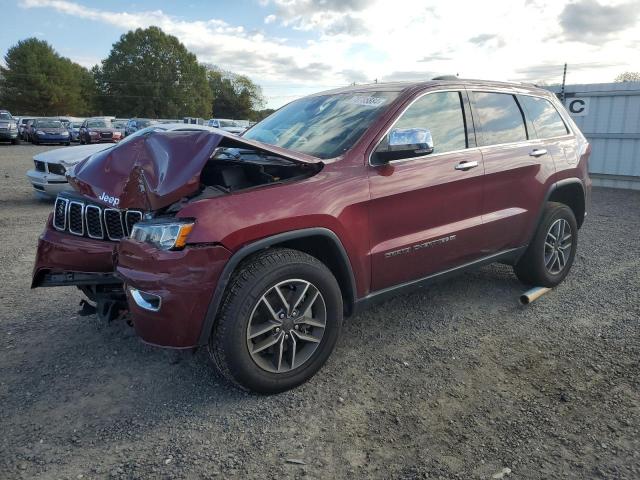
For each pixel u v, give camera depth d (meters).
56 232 3.68
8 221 8.06
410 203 3.49
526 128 4.48
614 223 7.77
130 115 83.06
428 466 2.45
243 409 2.93
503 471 2.41
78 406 2.96
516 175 4.20
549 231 4.60
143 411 2.91
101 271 3.48
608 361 3.43
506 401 2.99
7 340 3.78
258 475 2.41
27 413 2.88
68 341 3.77
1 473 2.41
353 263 3.25
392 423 2.79
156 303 2.77
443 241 3.71
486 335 3.86
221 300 2.80
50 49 84.50
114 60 82.69
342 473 2.42
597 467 2.43
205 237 2.70
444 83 3.95
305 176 3.14
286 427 2.77
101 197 3.40
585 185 4.94
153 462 2.49
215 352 2.88
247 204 2.85
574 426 2.74
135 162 3.27
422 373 3.32
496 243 4.16
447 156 3.75
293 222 2.93
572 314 4.23
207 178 3.41
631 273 5.28
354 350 3.63
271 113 4.63
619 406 2.91
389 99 3.71
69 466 2.46
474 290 4.78
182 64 84.56
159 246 2.74
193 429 2.75
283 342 3.02
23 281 5.11
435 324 4.06
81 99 88.88
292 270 2.94
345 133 3.55
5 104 81.56
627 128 11.09
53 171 9.05
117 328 3.98
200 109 86.81
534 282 4.69
